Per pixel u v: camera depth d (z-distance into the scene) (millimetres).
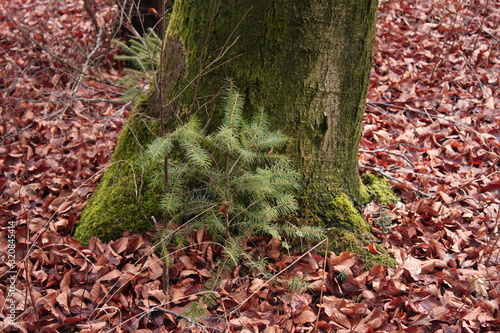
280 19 2303
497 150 3664
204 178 2551
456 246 2709
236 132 2332
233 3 2355
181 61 2631
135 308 2326
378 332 2164
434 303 2352
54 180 3268
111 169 2875
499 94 4324
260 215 2369
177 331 2195
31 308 2281
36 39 5387
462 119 3980
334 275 2480
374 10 2396
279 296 2357
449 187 3234
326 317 2303
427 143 3719
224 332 2168
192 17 2529
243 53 2412
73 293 2375
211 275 2434
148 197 2678
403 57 4922
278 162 2475
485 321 2256
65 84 4793
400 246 2680
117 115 4125
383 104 4168
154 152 2090
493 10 5777
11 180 3396
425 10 5871
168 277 2340
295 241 2592
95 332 2199
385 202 2910
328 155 2604
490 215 2979
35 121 4082
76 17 5992
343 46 2395
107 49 4816
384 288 2391
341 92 2486
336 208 2643
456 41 5152
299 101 2459
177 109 2646
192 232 2561
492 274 2525
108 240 2682
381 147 3633
